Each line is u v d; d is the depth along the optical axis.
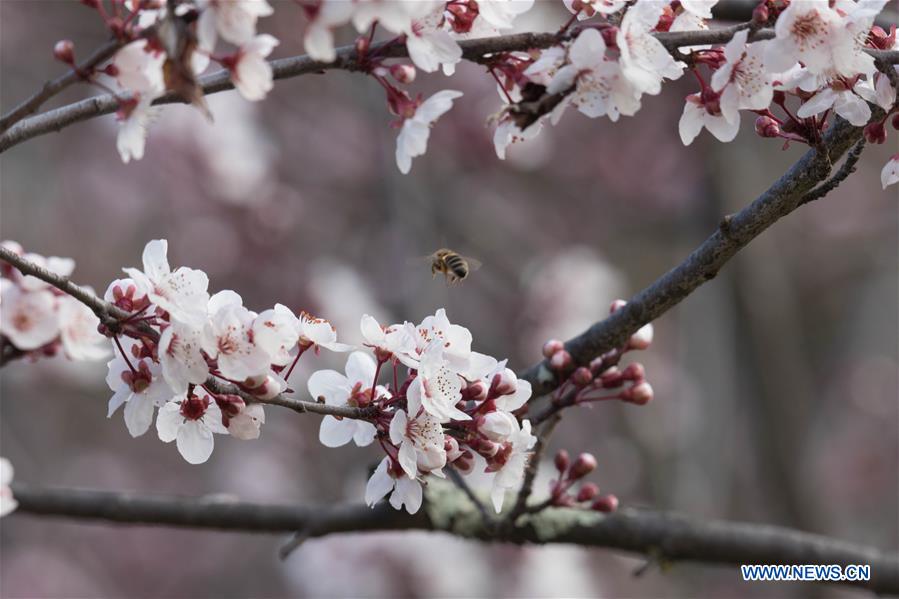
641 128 14.55
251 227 13.43
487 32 3.71
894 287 16.45
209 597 14.71
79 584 14.65
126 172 13.73
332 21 3.20
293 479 13.46
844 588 6.20
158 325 3.51
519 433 3.78
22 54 14.37
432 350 3.54
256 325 3.42
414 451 3.55
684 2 3.74
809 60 3.53
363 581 10.50
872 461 16.02
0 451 13.97
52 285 3.61
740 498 11.80
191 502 6.43
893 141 16.44
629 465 12.68
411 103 3.77
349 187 13.92
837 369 16.34
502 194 14.10
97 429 14.73
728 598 13.63
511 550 10.75
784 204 4.12
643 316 4.53
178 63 3.11
